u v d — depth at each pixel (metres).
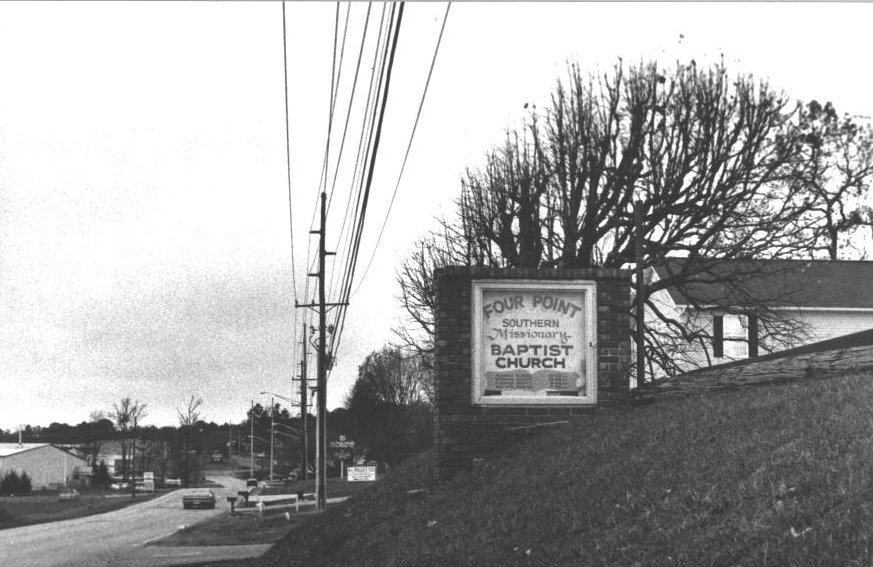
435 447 14.41
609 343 13.55
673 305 39.62
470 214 30.41
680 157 27.73
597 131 27.78
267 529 31.98
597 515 8.17
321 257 34.22
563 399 13.41
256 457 166.25
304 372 72.50
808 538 5.90
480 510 10.23
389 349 101.94
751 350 37.06
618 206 28.11
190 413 125.62
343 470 91.00
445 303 13.50
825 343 14.07
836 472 6.80
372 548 11.76
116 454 173.12
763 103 28.06
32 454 122.69
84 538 35.94
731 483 7.49
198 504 65.62
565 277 13.60
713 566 6.21
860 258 46.56
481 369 13.41
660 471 8.64
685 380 13.18
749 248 29.34
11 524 51.28
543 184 28.62
